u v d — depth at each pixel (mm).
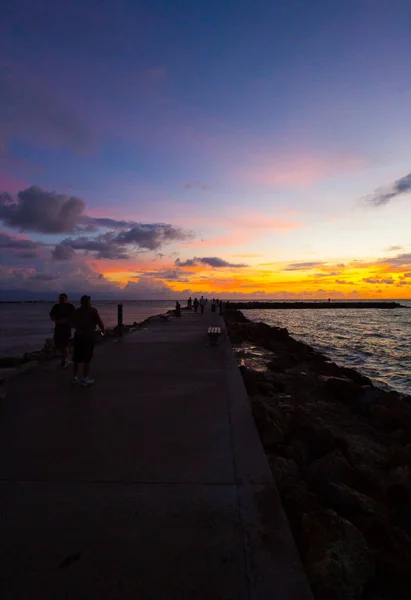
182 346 13227
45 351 13797
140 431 5082
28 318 68875
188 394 6891
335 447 5789
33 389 7238
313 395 10172
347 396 9797
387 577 3031
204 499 3434
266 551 2746
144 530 2986
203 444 4660
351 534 3088
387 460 5836
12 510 3252
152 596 2357
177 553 2729
